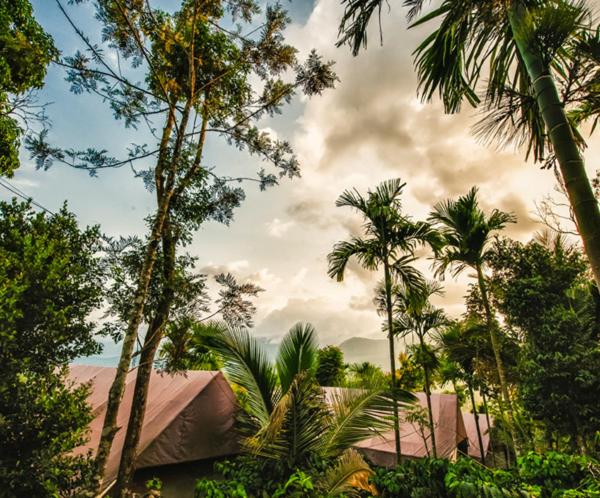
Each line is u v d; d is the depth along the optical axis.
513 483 3.50
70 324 4.16
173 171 4.12
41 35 6.32
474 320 10.16
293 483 3.56
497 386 10.27
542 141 3.52
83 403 4.04
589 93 2.88
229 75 5.94
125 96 4.54
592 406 6.41
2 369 3.44
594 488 3.05
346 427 5.17
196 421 6.82
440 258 8.81
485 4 2.63
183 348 4.41
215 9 5.31
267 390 5.74
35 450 3.43
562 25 2.42
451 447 10.04
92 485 2.76
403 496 3.96
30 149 3.64
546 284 7.54
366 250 8.05
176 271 4.60
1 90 5.39
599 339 7.29
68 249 4.46
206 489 3.29
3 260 3.75
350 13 3.12
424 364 9.94
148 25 4.78
